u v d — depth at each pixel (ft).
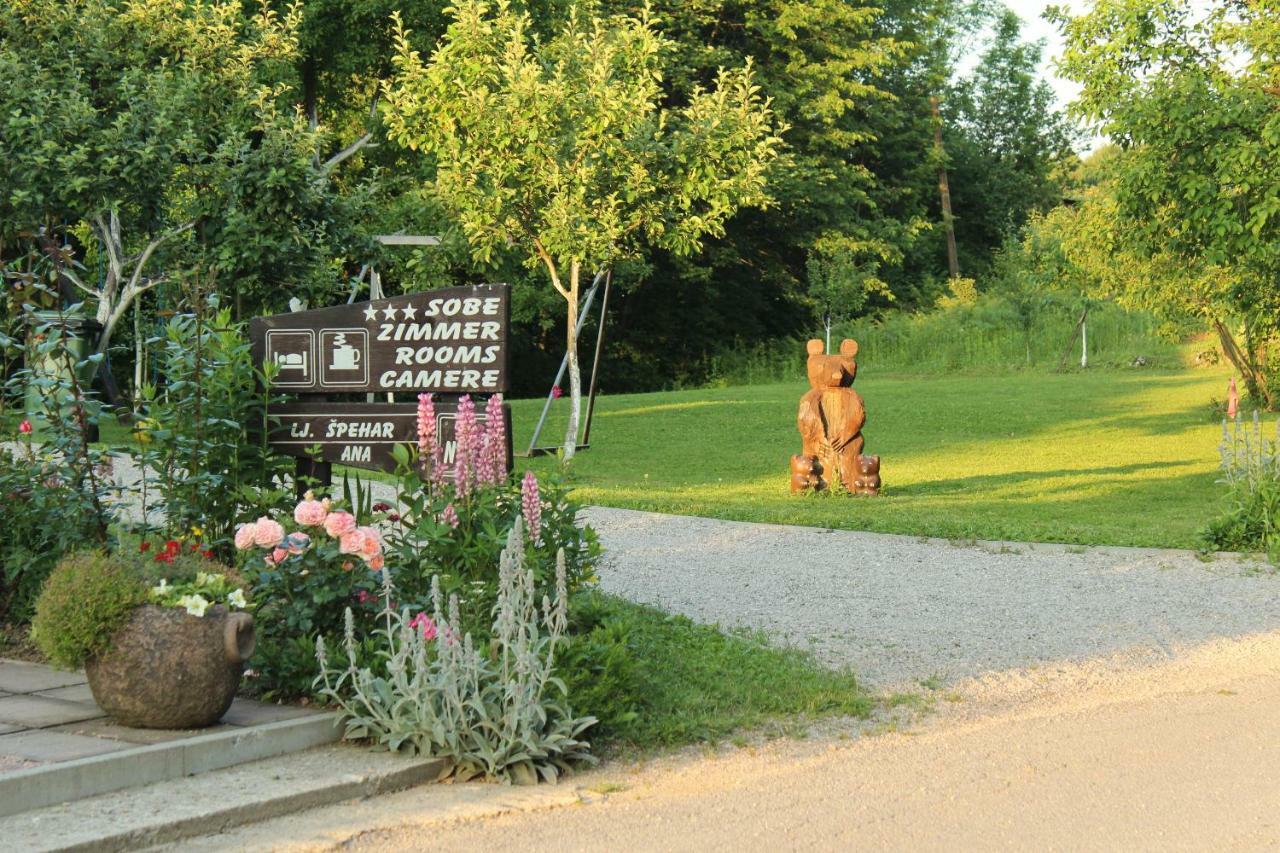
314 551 21.70
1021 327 139.44
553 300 119.65
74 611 18.37
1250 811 17.29
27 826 15.30
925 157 179.11
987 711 22.86
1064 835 16.38
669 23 138.51
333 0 93.91
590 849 15.72
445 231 70.54
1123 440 76.48
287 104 95.96
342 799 17.38
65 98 56.95
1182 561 38.04
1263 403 89.66
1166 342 97.55
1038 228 143.33
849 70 151.64
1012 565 37.40
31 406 26.96
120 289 67.77
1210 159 48.85
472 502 23.29
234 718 19.45
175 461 25.61
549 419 86.79
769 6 149.07
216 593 19.26
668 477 63.46
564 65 59.52
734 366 150.82
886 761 19.72
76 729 18.53
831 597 32.78
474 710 18.89
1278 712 22.71
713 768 19.38
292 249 58.85
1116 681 25.07
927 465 67.82
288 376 27.71
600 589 31.60
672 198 61.46
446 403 26.78
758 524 44.91
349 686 20.24
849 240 153.38
